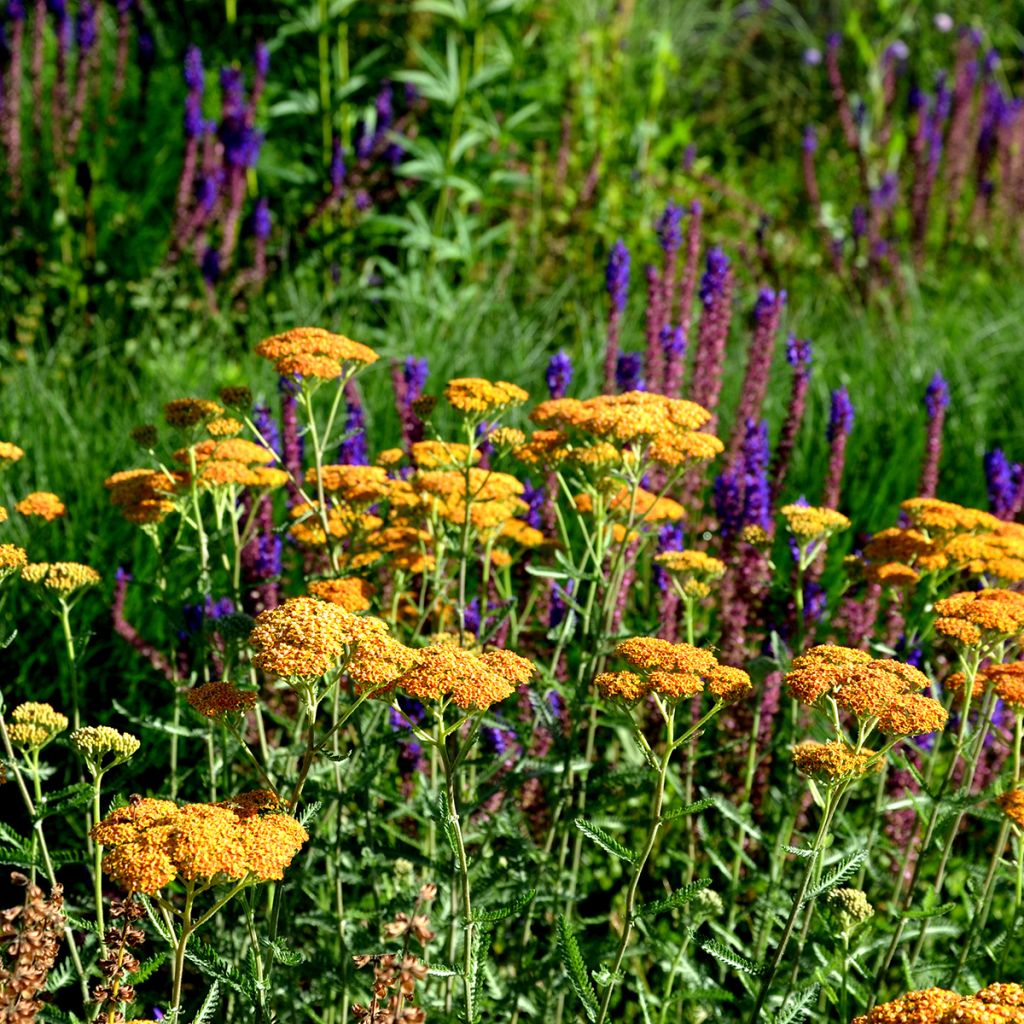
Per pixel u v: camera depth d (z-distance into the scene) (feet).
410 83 24.53
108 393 19.27
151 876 6.41
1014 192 29.43
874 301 25.67
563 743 10.03
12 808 12.02
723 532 12.87
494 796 11.18
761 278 25.82
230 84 22.81
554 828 10.25
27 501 10.84
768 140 36.32
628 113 30.48
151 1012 9.91
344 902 11.07
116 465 16.35
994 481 14.11
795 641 11.56
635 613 14.21
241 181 22.79
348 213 24.03
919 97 29.04
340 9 23.80
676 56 33.47
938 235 30.60
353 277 23.72
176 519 14.10
